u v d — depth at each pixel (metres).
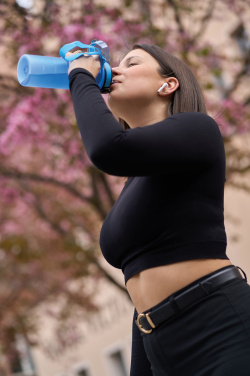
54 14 9.88
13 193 12.02
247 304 2.19
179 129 2.26
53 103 9.81
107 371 22.73
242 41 16.34
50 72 2.54
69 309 17.11
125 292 11.57
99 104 2.29
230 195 17.28
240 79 11.40
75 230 13.17
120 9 10.16
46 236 13.70
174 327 2.20
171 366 2.21
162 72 2.50
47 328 20.95
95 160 2.22
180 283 2.21
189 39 10.48
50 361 24.22
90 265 13.34
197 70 9.69
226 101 10.30
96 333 23.16
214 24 16.45
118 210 2.36
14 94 10.47
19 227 13.56
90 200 10.70
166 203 2.26
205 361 2.14
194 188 2.28
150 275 2.26
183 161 2.24
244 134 10.49
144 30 9.80
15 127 9.91
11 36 9.87
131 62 2.52
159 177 2.27
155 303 2.25
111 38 9.43
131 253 2.31
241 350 2.10
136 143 2.18
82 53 2.48
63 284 16.44
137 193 2.31
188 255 2.22
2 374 18.30
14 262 14.99
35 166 11.12
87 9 9.94
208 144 2.29
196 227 2.25
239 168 10.74
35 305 17.27
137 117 2.51
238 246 16.98
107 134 2.19
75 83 2.39
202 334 2.16
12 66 10.28
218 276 2.21
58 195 12.85
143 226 2.27
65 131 9.90
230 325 2.14
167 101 2.51
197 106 2.52
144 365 2.65
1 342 16.92
